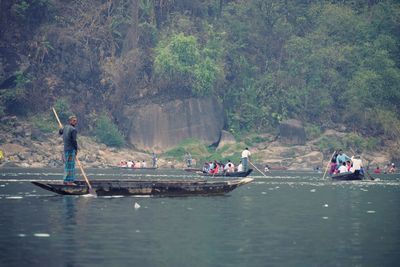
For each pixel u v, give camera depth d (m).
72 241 20.12
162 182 39.44
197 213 28.67
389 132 132.12
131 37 134.62
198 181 40.19
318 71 138.75
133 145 125.00
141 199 36.47
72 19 135.00
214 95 132.00
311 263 17.17
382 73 135.38
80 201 34.34
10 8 129.50
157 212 28.84
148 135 125.81
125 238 20.84
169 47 129.12
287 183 59.56
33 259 17.28
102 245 19.50
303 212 29.94
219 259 17.53
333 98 140.50
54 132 117.50
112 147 121.31
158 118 126.50
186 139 126.75
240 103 138.50
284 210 30.84
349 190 48.38
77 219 25.69
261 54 146.12
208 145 127.94
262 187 51.72
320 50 138.25
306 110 137.88
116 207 30.97
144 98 130.62
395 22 147.12
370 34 146.50
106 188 38.62
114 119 129.62
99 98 132.00
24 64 127.25
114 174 78.12
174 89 130.75
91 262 16.97
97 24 135.75
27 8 130.25
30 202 33.28
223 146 127.88
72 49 132.00
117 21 136.50
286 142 127.38
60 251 18.45
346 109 136.88
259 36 146.12
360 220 26.72
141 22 139.62
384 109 134.50
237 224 24.81
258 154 121.88
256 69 142.12
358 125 136.75
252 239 21.00
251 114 136.38
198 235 21.69
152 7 140.00
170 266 16.55
